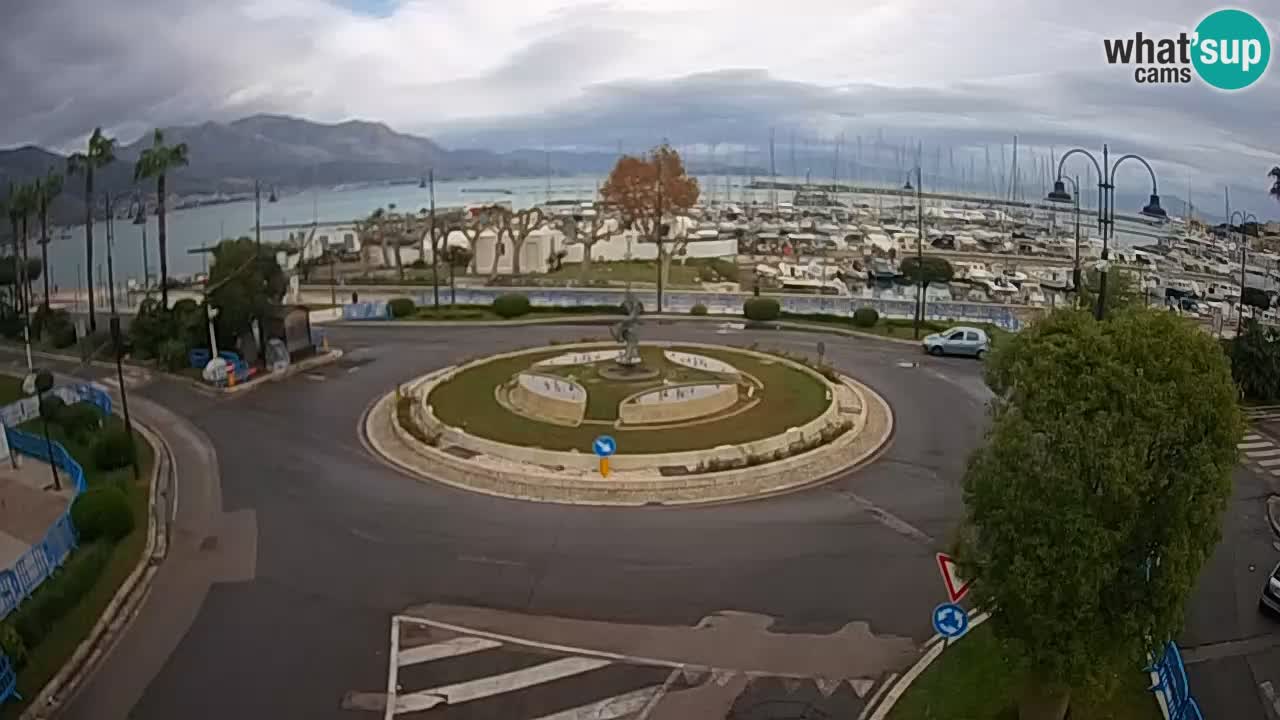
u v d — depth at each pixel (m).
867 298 68.31
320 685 18.98
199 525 27.33
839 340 55.12
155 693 18.72
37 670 19.44
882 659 19.94
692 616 21.73
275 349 47.16
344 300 73.69
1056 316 16.22
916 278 67.75
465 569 24.19
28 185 67.69
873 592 22.92
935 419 37.94
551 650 20.28
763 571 24.02
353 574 23.97
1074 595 14.59
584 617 21.67
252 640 20.77
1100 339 15.02
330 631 21.14
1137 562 15.02
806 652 20.17
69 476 31.72
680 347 47.88
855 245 119.50
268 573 24.09
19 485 31.06
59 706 18.30
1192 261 95.75
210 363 44.53
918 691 18.67
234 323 47.94
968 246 118.69
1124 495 14.34
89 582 22.75
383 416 38.72
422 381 43.12
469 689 18.81
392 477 31.30
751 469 30.69
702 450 31.69
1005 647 15.96
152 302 57.75
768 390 39.53
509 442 32.69
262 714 17.98
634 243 103.50
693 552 25.12
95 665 19.77
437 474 31.41
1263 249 100.12
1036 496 14.60
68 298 80.56
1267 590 22.19
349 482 30.84
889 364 48.44
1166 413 14.27
